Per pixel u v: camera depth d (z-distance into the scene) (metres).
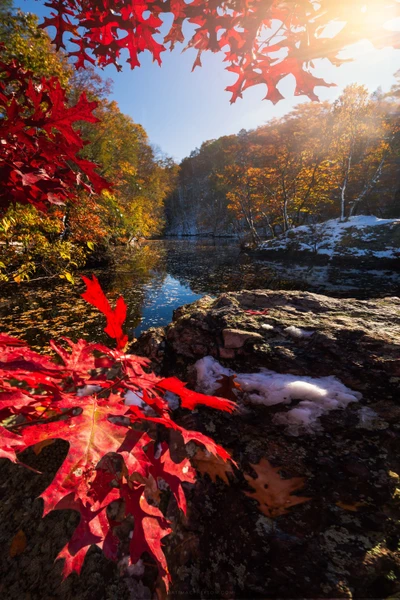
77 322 4.48
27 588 0.86
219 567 0.87
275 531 0.88
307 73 0.68
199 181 52.59
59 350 0.72
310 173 17.48
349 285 7.99
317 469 1.01
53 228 5.48
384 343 1.26
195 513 1.00
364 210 24.11
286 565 0.81
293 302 1.95
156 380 0.69
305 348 1.40
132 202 13.94
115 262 11.72
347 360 1.27
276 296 2.03
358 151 19.30
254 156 20.73
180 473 0.61
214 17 0.71
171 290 7.27
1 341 0.68
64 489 0.39
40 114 0.71
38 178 0.71
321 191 19.34
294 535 0.87
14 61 0.72
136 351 1.88
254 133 19.81
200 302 2.21
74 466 0.41
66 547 0.45
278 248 14.74
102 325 4.37
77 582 0.88
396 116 16.80
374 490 0.92
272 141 18.28
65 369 0.65
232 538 0.91
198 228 47.94
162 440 1.24
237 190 21.23
